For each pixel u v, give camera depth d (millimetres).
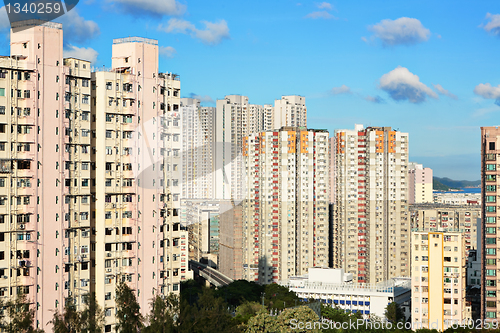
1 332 97438
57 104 109500
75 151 113375
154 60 124688
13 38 107125
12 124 104250
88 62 115312
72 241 112875
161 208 124312
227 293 198375
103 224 117125
